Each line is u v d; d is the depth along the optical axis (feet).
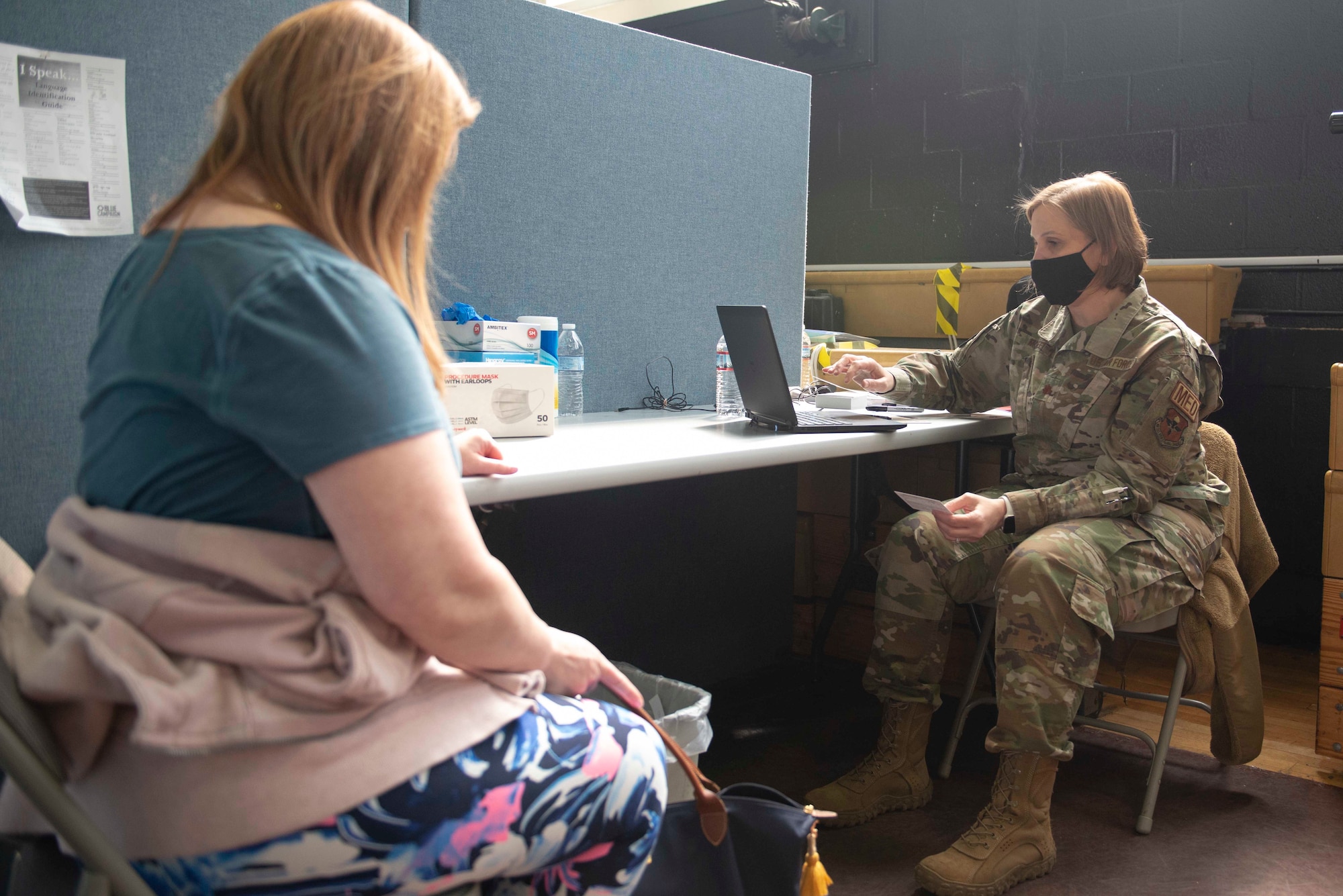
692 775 3.27
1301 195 9.87
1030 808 5.43
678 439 5.30
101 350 2.52
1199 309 9.40
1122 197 6.05
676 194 7.16
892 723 6.27
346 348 2.27
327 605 2.40
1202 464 6.25
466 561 2.44
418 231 2.79
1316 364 9.49
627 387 7.07
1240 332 9.86
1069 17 11.20
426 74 2.65
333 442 2.23
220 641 2.32
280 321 2.25
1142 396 5.90
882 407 6.98
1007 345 7.02
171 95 4.62
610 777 2.81
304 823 2.29
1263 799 6.40
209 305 2.29
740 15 13.92
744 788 3.57
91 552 2.39
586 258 6.70
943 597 6.17
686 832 3.41
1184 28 10.44
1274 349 9.70
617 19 15.16
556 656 2.97
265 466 2.36
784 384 5.49
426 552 2.35
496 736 2.66
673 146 7.09
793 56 13.44
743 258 7.70
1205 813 6.20
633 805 2.87
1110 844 5.80
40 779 2.20
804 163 8.05
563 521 7.09
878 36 12.70
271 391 2.23
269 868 2.30
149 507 2.41
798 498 8.96
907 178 12.69
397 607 2.37
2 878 3.18
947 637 6.28
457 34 5.85
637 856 2.94
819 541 8.84
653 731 3.15
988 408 7.50
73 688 2.22
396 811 2.42
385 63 2.56
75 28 4.33
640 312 7.06
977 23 11.90
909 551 6.21
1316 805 6.33
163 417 2.37
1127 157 10.93
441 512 2.37
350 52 2.55
